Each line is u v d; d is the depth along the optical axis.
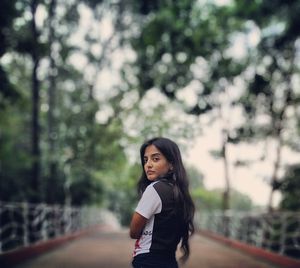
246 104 19.52
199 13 19.08
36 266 8.74
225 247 15.06
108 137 25.17
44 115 28.97
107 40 24.91
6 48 14.40
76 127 25.22
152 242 2.29
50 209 14.03
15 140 28.50
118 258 10.47
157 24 18.12
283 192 15.27
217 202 48.03
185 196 2.43
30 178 17.97
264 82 18.34
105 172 32.47
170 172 2.49
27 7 16.41
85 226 22.94
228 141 19.41
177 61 19.95
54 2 20.42
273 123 19.14
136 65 22.02
